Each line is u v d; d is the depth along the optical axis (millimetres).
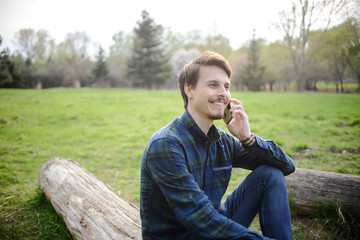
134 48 47000
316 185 2787
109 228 2053
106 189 2877
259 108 11922
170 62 50875
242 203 1707
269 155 1761
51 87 49188
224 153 1732
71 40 57156
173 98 18125
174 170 1413
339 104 12117
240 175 4281
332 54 21500
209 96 1534
